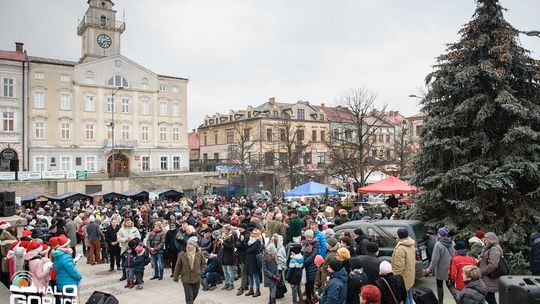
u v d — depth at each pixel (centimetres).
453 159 1367
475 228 1265
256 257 1125
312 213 1812
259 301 1086
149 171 5797
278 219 1380
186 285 966
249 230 1250
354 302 706
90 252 1648
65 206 3219
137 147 5706
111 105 5550
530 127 1319
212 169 6375
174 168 6012
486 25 1391
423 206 1401
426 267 1048
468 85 1364
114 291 1225
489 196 1308
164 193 3912
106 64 5525
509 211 1298
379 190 1923
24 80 4956
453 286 855
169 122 6019
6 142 4841
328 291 686
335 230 1163
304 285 1094
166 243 1387
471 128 1384
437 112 1452
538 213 1254
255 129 6700
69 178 4712
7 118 4869
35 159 5000
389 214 1861
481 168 1287
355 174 3106
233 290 1202
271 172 5372
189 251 976
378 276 756
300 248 1000
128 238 1435
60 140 5188
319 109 7275
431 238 1127
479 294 636
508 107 1251
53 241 845
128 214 1906
